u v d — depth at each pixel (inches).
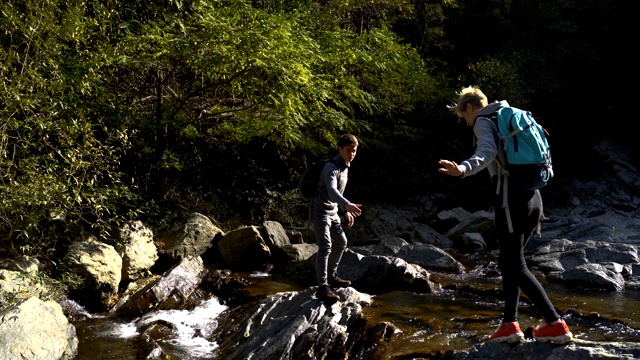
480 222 461.4
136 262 294.5
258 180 440.5
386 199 537.6
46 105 274.7
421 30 673.0
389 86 508.4
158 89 358.3
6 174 249.1
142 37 319.3
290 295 222.2
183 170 402.9
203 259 337.4
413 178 550.3
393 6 578.6
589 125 690.2
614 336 196.1
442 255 337.7
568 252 327.0
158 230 355.9
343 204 179.9
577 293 269.3
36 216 255.4
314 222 197.5
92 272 258.1
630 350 131.6
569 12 734.5
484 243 438.3
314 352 184.1
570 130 664.4
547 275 308.0
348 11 546.9
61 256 279.4
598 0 707.4
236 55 324.2
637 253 317.1
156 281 273.1
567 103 677.9
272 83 348.2
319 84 377.4
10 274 230.5
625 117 703.1
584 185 621.9
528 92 625.0
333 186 184.7
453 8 686.5
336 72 423.8
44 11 268.8
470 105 142.2
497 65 596.7
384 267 277.1
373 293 273.0
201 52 335.3
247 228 329.7
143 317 251.0
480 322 214.4
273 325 199.8
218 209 411.2
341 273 284.5
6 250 266.5
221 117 408.2
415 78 533.6
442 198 560.4
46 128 264.1
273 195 435.2
